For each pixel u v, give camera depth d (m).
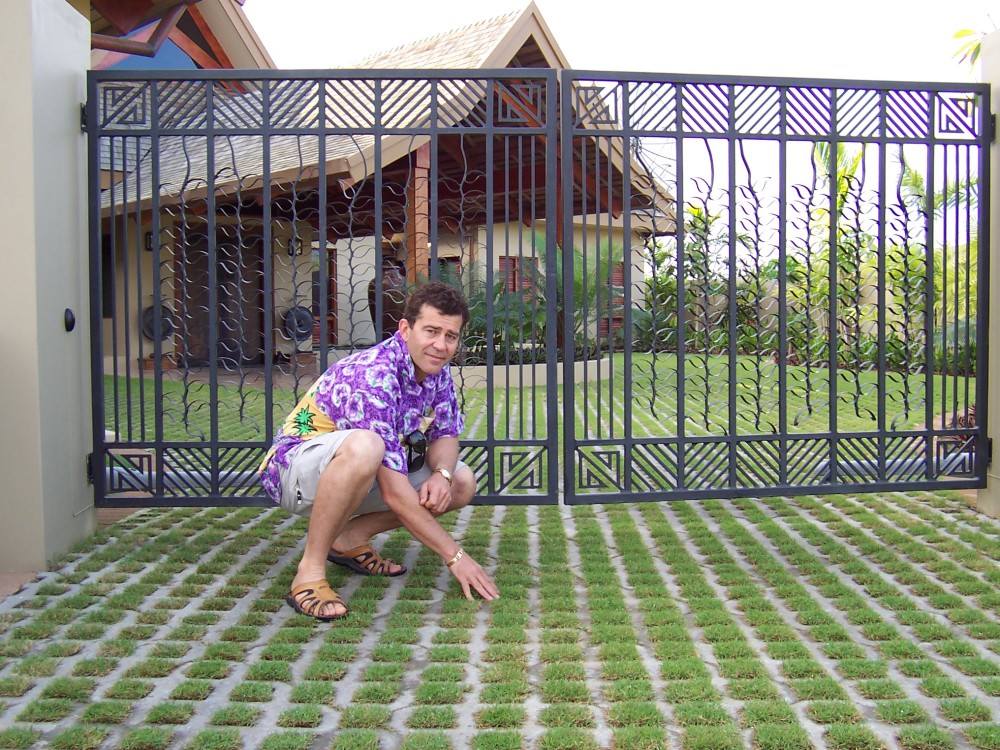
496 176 10.30
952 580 3.26
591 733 2.09
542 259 9.50
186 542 3.83
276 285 12.17
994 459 4.14
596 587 3.19
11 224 3.32
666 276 4.68
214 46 12.40
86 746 2.00
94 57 10.80
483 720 2.16
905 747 2.02
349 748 2.00
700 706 2.21
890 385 9.34
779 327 3.98
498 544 3.84
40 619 2.82
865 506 4.55
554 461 3.87
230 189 8.05
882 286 4.06
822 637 2.70
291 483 3.00
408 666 2.51
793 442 4.04
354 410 2.96
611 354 3.88
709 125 3.88
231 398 8.94
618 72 3.81
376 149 3.77
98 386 3.83
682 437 3.93
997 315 4.09
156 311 3.83
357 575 3.39
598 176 3.83
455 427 3.28
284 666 2.47
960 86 4.01
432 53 11.10
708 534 3.98
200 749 2.00
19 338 3.35
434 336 2.99
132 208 9.15
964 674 2.43
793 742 2.02
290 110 3.81
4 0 3.29
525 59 10.24
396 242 9.91
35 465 3.38
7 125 3.31
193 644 2.65
